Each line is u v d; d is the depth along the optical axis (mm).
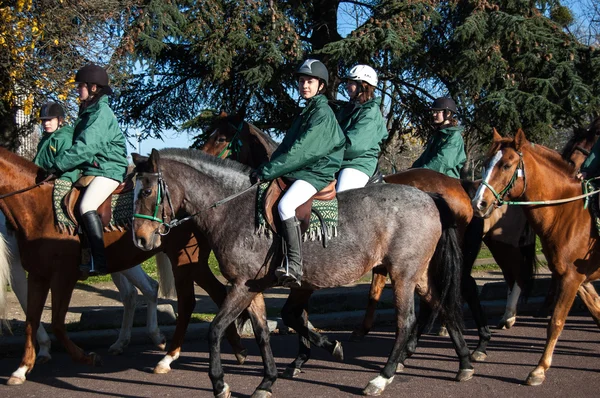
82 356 5992
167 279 6906
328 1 17219
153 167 4816
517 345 7086
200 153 5188
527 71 15352
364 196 5277
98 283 10484
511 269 7855
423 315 6379
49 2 12695
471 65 14719
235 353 6246
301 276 4980
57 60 13000
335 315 8461
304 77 5109
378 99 6273
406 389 5402
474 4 15000
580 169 5945
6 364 6262
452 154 7652
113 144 5910
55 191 5730
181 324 6105
